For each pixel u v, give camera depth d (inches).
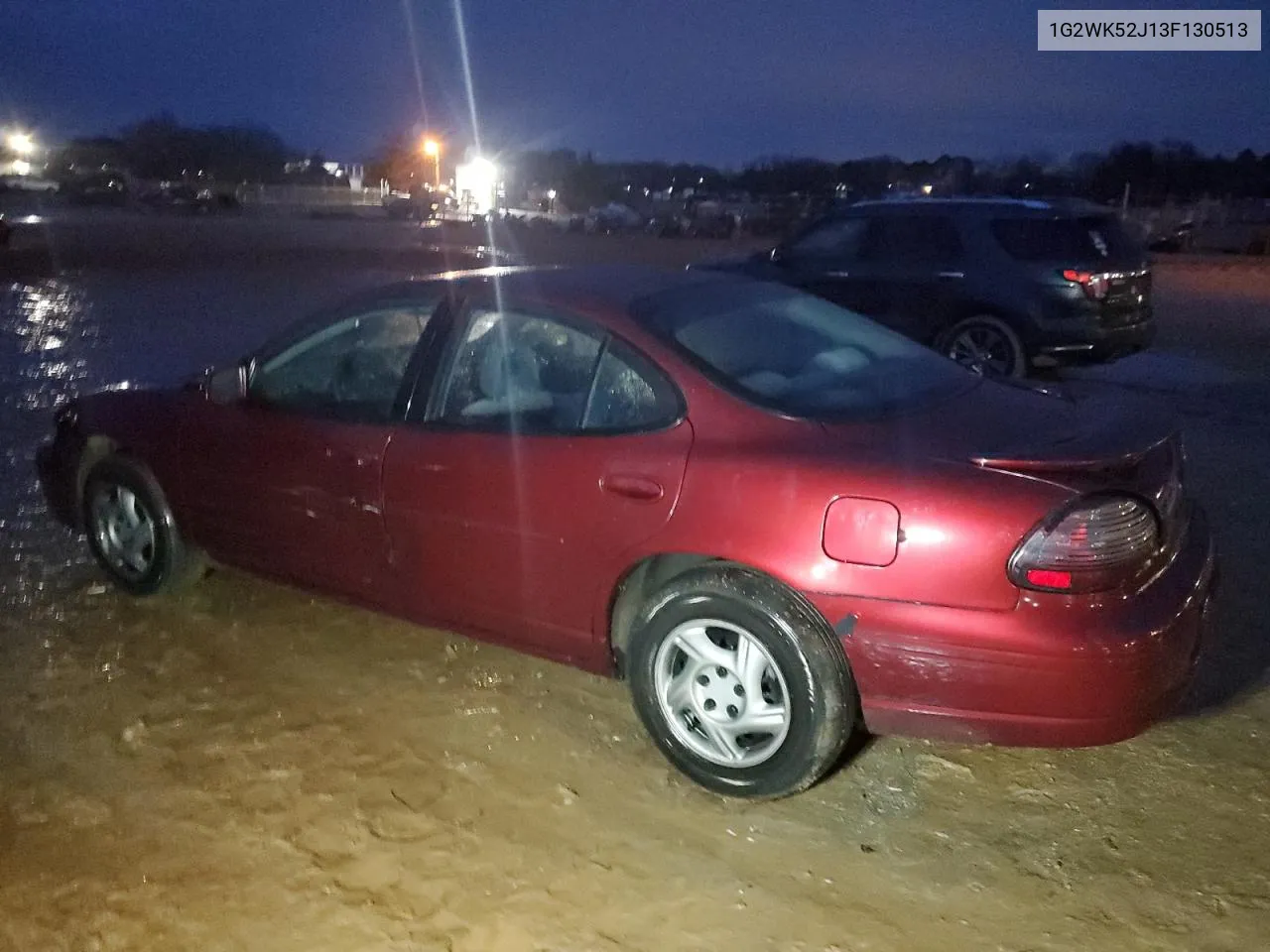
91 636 192.2
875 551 130.0
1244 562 219.3
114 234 1315.2
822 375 155.3
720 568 139.7
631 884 128.6
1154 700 129.2
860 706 136.2
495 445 157.2
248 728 162.2
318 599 203.3
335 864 132.5
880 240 392.2
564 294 160.6
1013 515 125.6
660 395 147.9
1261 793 142.5
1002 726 130.0
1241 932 118.8
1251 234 1230.9
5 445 319.3
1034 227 371.2
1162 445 138.5
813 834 136.9
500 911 124.5
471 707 167.6
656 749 155.9
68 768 152.6
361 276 869.2
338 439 172.6
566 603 155.0
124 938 121.1
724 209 1784.0
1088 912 122.4
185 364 452.4
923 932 120.3
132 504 203.6
